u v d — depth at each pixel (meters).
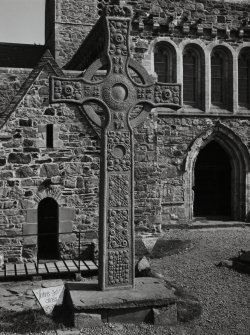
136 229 15.80
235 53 19.19
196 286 10.11
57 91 7.93
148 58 17.77
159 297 7.68
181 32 18.41
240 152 19.19
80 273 11.62
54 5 22.30
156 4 17.97
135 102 8.38
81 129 12.92
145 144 15.95
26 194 12.50
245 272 11.10
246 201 19.16
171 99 8.63
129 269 8.17
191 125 18.58
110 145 8.16
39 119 12.62
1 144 12.34
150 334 7.22
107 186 8.11
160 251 13.54
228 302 9.01
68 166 12.83
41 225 14.38
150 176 15.97
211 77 19.33
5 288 10.51
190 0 18.52
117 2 13.75
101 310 7.45
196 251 13.83
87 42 17.62
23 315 8.02
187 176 18.44
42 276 11.47
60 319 7.74
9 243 12.37
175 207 18.30
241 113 19.17
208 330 7.55
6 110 12.46
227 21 18.98
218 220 19.34
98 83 8.16
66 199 12.82
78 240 12.88
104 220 8.05
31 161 12.55
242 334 7.43
